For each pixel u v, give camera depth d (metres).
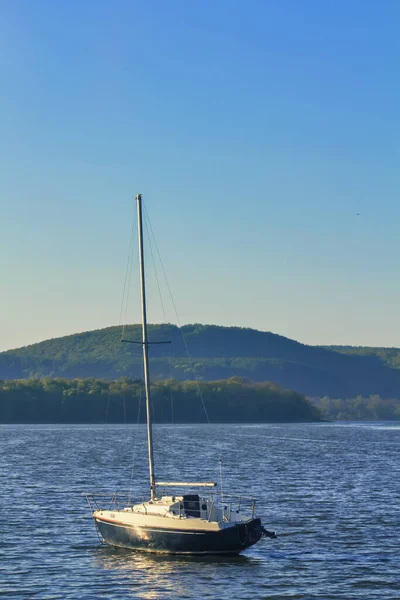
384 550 79.12
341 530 89.19
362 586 66.62
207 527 72.25
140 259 82.56
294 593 64.69
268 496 118.12
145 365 80.31
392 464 178.75
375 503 110.31
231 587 66.06
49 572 70.38
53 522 93.56
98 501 111.88
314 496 118.06
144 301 81.81
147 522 74.88
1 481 138.12
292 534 86.81
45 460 190.12
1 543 81.69
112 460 191.00
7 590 65.44
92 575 69.31
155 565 72.12
